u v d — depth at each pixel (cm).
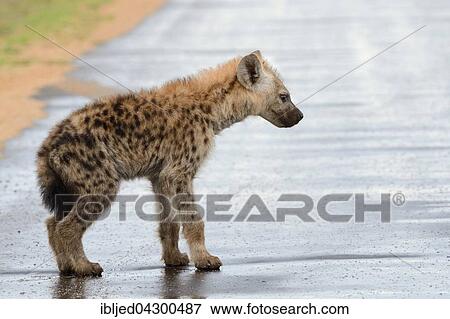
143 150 1194
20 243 1289
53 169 1159
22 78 2550
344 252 1222
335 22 3494
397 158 1697
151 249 1270
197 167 1223
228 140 1883
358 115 2077
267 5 4016
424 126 1948
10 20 3528
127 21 3609
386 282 1106
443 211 1384
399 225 1324
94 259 1230
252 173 1623
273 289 1093
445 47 2969
